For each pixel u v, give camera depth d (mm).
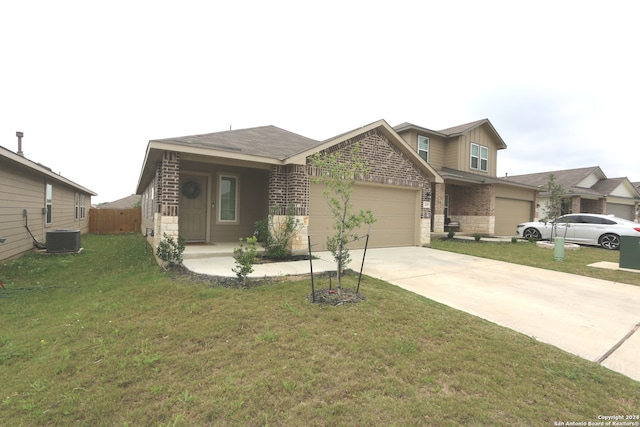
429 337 3623
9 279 6809
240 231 10891
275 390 2602
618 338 3850
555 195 14156
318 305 4516
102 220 20438
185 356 3146
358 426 2219
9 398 2547
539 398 2584
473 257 9430
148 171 10047
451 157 18281
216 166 10492
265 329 3732
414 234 11812
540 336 3881
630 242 7672
